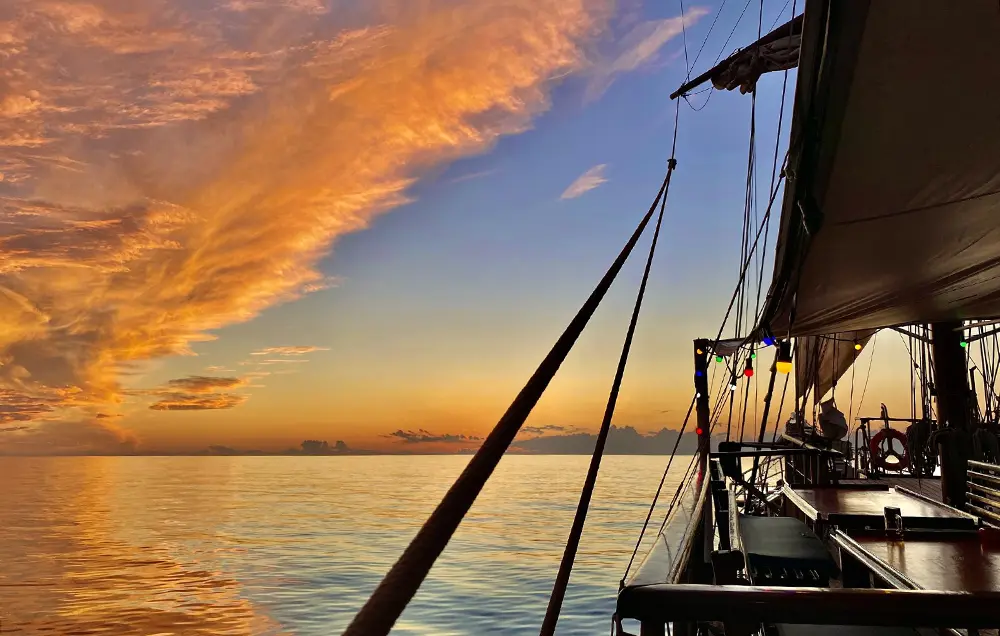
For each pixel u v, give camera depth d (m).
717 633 3.46
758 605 2.02
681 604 2.04
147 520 110.19
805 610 2.02
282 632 31.39
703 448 7.19
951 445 9.19
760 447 10.91
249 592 42.44
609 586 37.38
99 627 34.84
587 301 1.52
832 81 3.95
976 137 4.00
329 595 40.12
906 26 3.46
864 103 4.02
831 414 13.39
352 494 177.12
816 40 3.80
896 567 3.73
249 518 109.94
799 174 4.66
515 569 45.88
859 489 7.29
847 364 19.05
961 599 2.00
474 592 35.81
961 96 3.76
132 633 33.00
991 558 3.97
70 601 42.62
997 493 5.63
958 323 10.55
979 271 5.76
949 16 3.32
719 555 3.12
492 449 0.97
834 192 4.77
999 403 15.57
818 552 4.05
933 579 3.44
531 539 69.25
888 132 4.16
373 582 45.00
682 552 2.55
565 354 1.28
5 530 96.75
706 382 10.96
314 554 63.72
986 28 3.31
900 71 3.74
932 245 5.31
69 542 81.44
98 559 65.44
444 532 0.80
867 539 4.62
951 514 5.49
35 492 197.75
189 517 114.19
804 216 5.00
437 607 31.47
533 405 1.09
